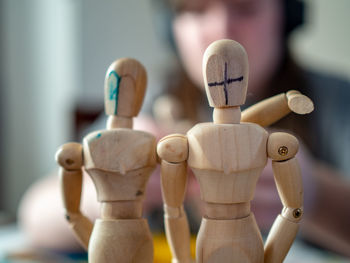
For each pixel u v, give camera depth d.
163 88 0.98
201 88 0.88
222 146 0.31
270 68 0.85
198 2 0.74
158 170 0.70
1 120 1.33
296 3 0.83
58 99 1.32
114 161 0.33
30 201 0.84
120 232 0.34
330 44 1.07
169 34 0.93
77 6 1.31
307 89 0.90
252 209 0.66
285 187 0.32
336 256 0.65
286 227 0.33
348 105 0.92
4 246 0.69
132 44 1.29
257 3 0.74
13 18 1.33
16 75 1.34
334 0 1.05
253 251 0.32
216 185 0.32
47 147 1.35
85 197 0.73
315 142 0.88
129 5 1.29
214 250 0.32
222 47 0.31
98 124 1.00
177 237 0.34
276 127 0.86
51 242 0.65
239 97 0.31
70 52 1.32
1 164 1.34
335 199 0.73
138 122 0.76
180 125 0.81
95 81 1.32
